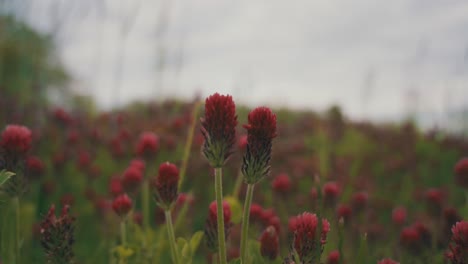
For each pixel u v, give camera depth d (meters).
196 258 0.66
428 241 0.59
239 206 0.55
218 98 0.39
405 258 0.60
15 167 0.47
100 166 1.18
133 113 1.79
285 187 0.74
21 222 0.66
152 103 1.64
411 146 1.58
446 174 1.34
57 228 0.43
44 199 0.83
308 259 0.38
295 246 0.38
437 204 0.73
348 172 1.29
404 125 1.73
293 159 1.36
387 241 0.75
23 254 0.61
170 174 0.43
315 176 0.38
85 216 0.79
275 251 0.45
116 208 0.53
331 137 1.62
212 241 0.44
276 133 0.40
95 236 0.73
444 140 1.52
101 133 1.42
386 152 1.62
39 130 1.26
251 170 0.39
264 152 0.39
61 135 1.36
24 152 0.47
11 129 0.47
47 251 0.43
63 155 1.05
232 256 0.55
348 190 1.01
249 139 0.40
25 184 0.47
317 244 0.38
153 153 0.65
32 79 1.81
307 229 0.38
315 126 1.77
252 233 0.54
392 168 1.39
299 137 1.73
